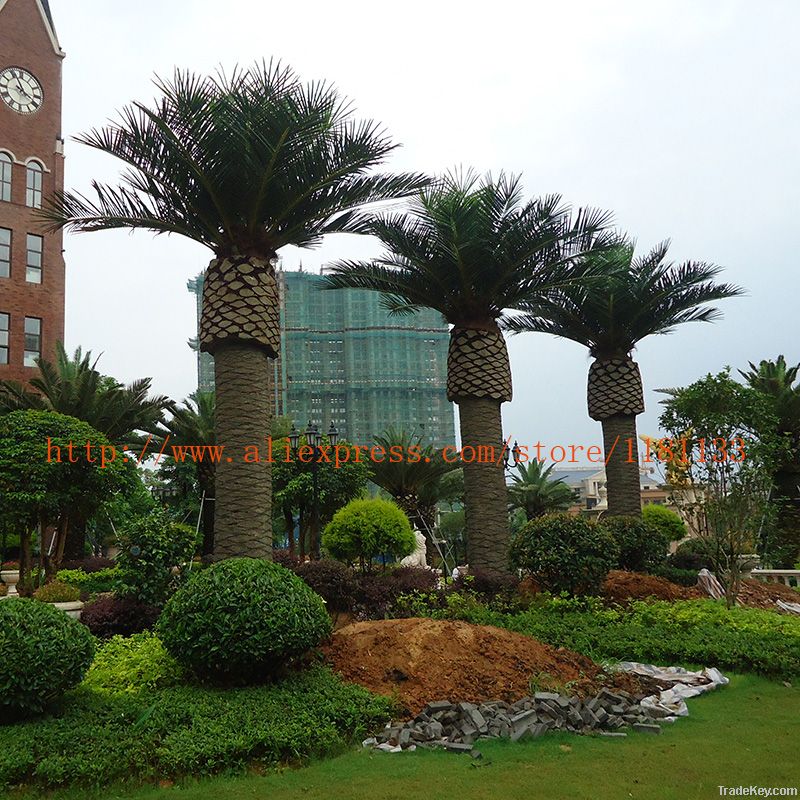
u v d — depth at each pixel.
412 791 4.73
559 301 18.11
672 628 9.55
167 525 10.92
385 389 65.56
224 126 10.41
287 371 65.12
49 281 34.12
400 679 6.88
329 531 15.42
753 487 11.73
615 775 4.98
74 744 5.21
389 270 14.88
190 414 24.03
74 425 15.42
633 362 18.48
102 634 9.71
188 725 5.65
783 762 5.20
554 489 38.50
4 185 33.59
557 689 6.75
